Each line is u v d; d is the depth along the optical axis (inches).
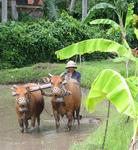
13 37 974.4
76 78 510.9
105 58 1032.2
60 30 1019.9
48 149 424.8
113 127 417.4
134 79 279.6
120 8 511.5
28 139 457.1
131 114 243.6
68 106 478.6
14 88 472.1
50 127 504.1
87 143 406.0
